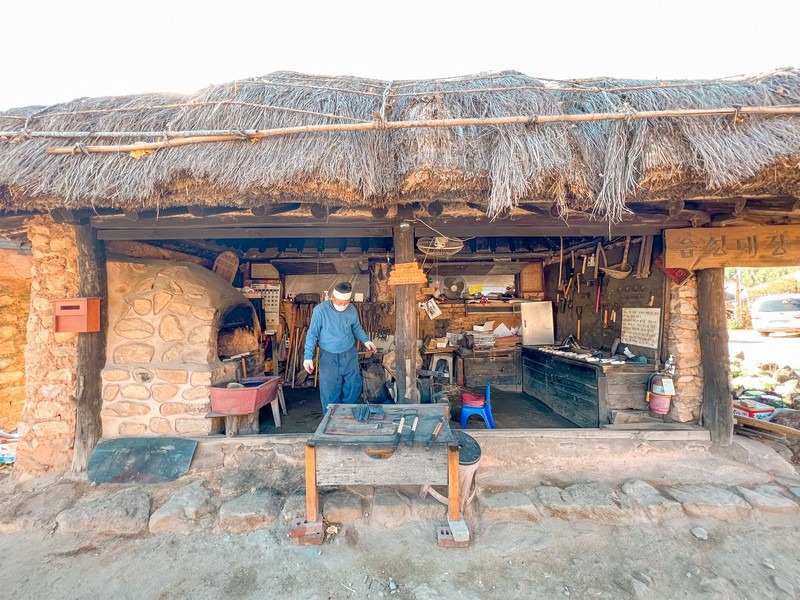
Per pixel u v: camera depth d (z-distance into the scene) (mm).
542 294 5613
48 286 3102
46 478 2953
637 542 2229
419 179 2332
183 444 3043
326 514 2393
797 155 2139
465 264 5250
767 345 9961
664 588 1906
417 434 2293
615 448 3121
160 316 3260
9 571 2051
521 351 5336
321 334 3311
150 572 2047
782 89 2469
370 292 5410
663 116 2264
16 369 4164
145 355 3209
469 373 5324
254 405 3156
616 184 2283
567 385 4008
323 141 2410
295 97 2777
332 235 3268
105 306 3154
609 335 4133
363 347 5383
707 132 2297
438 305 5586
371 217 3029
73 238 3131
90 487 2779
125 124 2688
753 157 2184
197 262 4270
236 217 2979
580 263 4695
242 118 2609
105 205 2490
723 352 3141
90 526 2373
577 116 2277
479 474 2922
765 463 2979
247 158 2381
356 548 2201
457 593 1889
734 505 2432
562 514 2447
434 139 2383
